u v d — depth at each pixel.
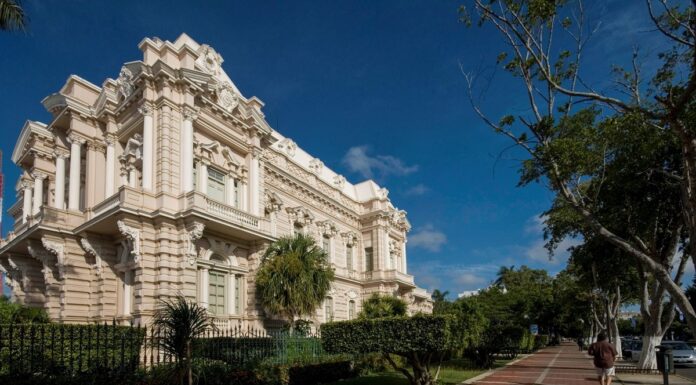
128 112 23.91
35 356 11.64
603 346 15.92
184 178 21.98
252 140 26.84
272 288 22.67
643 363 23.33
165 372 12.47
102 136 25.22
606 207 19.52
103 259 22.33
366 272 41.03
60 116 24.97
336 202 38.72
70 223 23.16
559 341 86.69
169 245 20.66
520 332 36.25
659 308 23.03
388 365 24.05
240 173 26.23
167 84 22.36
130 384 11.91
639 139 15.53
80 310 22.09
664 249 20.41
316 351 20.05
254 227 24.38
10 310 17.61
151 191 21.28
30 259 26.12
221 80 26.69
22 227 26.61
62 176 25.28
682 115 11.91
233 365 15.42
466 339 16.48
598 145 16.12
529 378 20.64
